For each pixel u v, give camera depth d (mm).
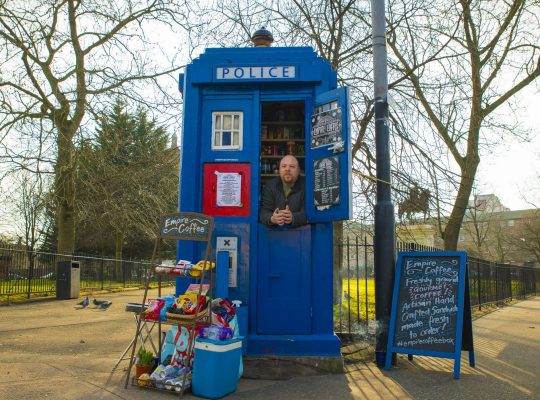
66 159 14727
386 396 4406
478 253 34125
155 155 12227
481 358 6320
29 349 6422
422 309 5566
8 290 14047
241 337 4637
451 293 5473
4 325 8867
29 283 14859
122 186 14719
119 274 22359
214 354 4266
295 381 4898
